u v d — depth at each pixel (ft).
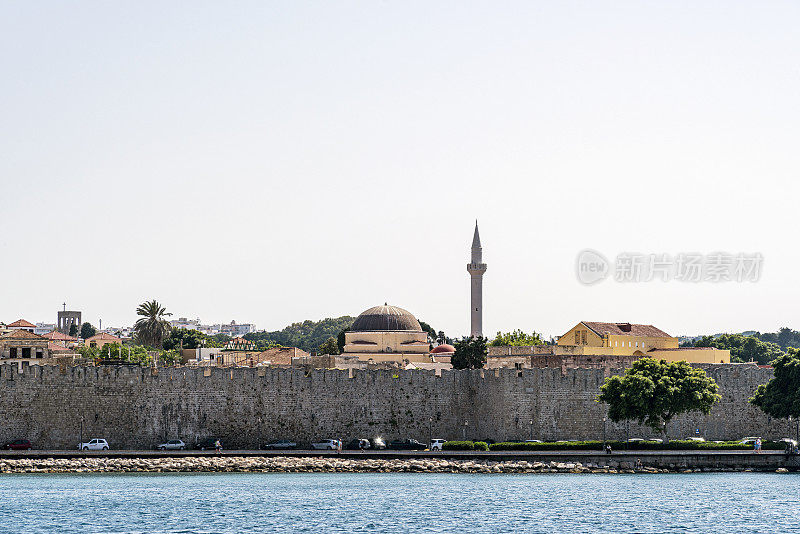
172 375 510.99
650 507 367.25
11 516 344.69
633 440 495.41
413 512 355.56
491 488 407.44
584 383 514.27
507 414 519.19
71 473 445.37
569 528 333.62
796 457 464.65
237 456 472.85
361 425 519.19
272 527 331.57
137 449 505.25
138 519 341.62
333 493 393.09
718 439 522.06
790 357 504.43
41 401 499.51
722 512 358.64
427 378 528.22
